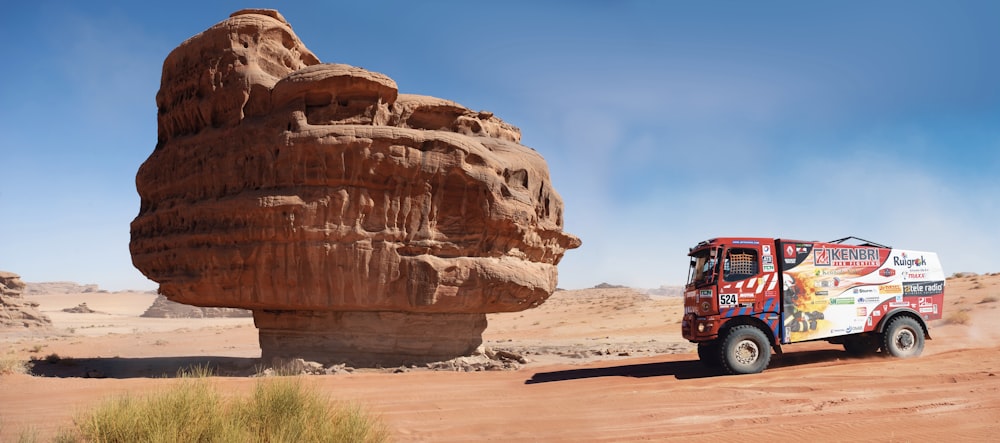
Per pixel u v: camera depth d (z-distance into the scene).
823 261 15.23
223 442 6.82
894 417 9.55
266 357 19.39
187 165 18.81
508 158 19.92
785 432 8.98
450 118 20.25
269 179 17.42
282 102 17.91
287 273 17.20
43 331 62.03
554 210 21.95
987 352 14.93
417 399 12.30
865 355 16.52
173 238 18.55
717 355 16.08
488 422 10.20
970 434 8.49
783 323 14.80
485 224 18.12
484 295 18.16
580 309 67.31
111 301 168.12
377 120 18.08
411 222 17.66
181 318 98.88
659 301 64.31
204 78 18.77
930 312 15.85
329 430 7.31
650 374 15.43
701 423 9.84
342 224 17.16
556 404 11.66
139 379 14.97
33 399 12.39
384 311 18.45
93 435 7.18
